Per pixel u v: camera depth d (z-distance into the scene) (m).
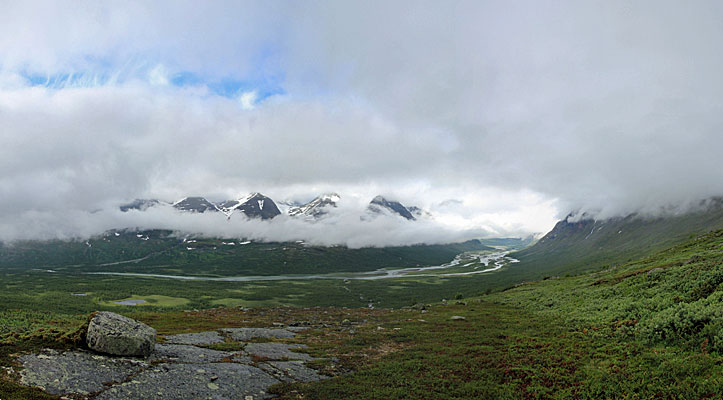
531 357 28.84
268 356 31.67
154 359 26.56
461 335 40.28
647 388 19.52
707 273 36.06
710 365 20.03
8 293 142.50
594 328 34.72
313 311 74.81
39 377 19.91
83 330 26.81
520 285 101.88
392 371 27.39
